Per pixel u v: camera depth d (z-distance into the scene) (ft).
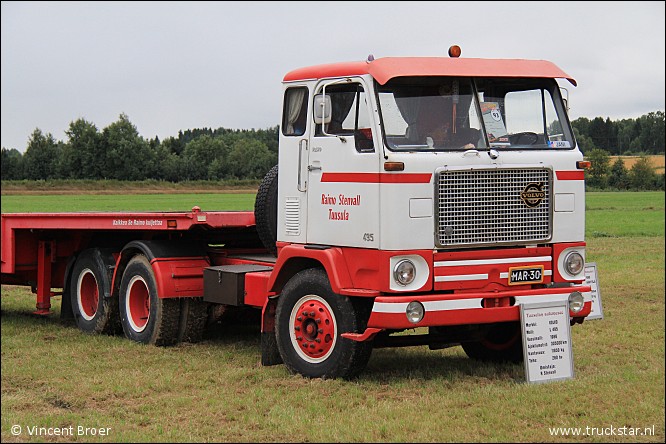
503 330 35.04
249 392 29.43
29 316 49.73
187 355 36.76
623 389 29.22
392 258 28.81
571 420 25.62
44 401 28.99
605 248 94.17
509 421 25.40
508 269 30.22
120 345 39.27
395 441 23.73
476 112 30.50
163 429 25.17
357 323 30.22
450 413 26.35
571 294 31.09
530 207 30.48
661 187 274.16
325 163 31.17
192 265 39.01
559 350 30.48
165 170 306.35
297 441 23.94
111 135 308.60
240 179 254.27
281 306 32.50
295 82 32.65
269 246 35.01
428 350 38.37
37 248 47.37
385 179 28.86
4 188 278.67
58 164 313.53
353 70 30.32
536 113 31.63
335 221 30.71
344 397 28.48
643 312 47.37
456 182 29.35
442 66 30.14
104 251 43.04
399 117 29.60
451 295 29.09
